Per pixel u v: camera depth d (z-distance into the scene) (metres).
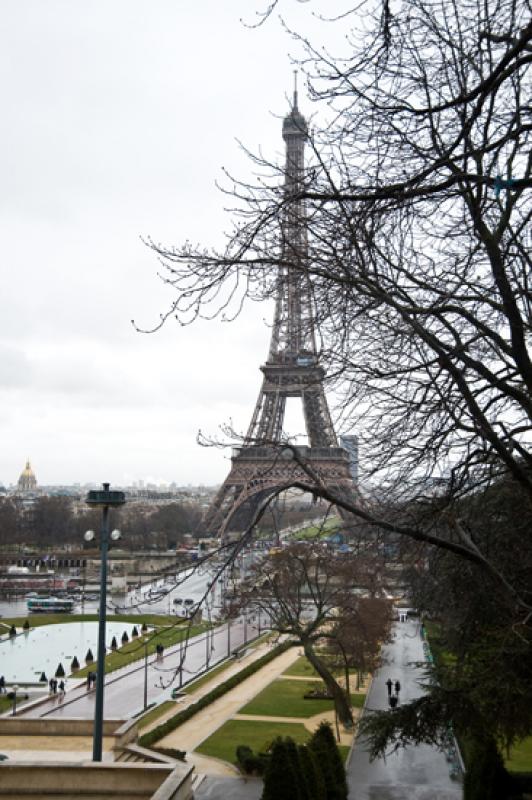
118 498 37.94
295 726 63.50
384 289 19.88
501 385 18.52
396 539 22.12
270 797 33.12
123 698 81.38
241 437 18.94
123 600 178.00
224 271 17.70
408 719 24.44
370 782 47.97
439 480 21.27
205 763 51.88
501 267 17.72
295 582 64.38
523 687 23.67
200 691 80.25
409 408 19.14
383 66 17.22
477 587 24.03
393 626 104.00
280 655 105.56
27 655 121.56
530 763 47.03
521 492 24.81
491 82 15.50
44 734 49.03
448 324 19.03
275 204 17.53
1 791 30.38
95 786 30.59
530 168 17.69
